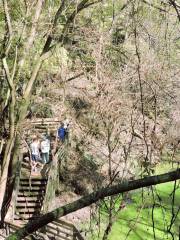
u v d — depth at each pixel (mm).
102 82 11164
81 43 13336
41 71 14266
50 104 16406
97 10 12922
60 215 3010
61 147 18156
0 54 13500
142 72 10297
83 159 19141
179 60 11883
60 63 13828
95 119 13203
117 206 17359
